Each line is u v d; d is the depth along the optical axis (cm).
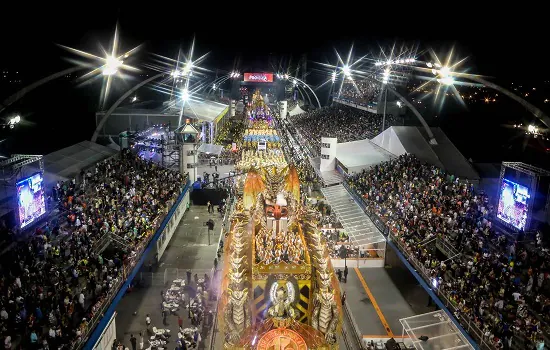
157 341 2705
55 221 3281
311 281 2234
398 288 3556
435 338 2439
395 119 7956
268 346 1936
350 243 4044
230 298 2153
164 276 3612
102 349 2475
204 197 5512
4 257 2695
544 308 2461
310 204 4856
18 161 3019
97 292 2664
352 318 3011
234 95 17712
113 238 3259
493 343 2184
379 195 4319
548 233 3153
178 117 6731
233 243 2550
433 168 4903
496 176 5159
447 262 3134
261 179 2914
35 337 2150
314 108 13988
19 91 3181
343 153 5953
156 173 4950
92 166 4356
